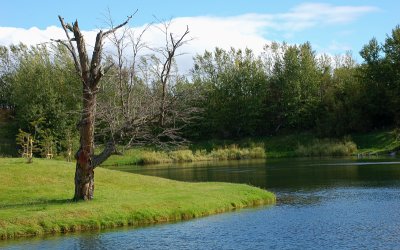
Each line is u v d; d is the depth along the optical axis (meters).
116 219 26.88
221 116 101.94
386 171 52.72
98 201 29.56
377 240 22.64
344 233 24.23
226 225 26.66
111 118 28.95
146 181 38.78
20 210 26.86
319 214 29.59
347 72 106.25
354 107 94.19
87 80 28.62
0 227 24.28
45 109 76.19
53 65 85.75
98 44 28.31
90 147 29.50
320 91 104.62
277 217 28.89
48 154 61.34
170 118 28.95
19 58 101.38
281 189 42.00
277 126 104.81
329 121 94.50
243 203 33.56
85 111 28.95
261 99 102.31
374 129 94.50
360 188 40.66
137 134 29.42
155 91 28.88
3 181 33.94
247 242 22.78
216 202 32.03
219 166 69.38
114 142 29.25
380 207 31.33
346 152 83.81
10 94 105.25
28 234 24.31
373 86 95.00
